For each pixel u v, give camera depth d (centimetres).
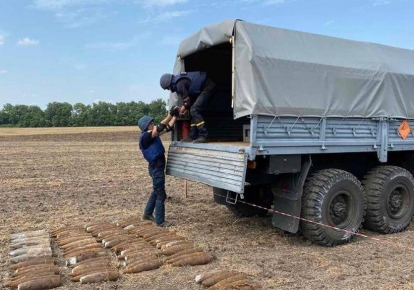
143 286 475
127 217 814
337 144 634
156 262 532
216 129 830
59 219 795
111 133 4934
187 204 946
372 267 534
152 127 743
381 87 681
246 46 574
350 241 654
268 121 574
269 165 584
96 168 1680
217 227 744
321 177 631
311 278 495
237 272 496
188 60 783
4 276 507
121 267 536
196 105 731
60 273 517
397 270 521
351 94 647
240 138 859
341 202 647
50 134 4753
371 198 689
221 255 585
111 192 1105
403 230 727
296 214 623
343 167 710
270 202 786
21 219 792
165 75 735
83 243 608
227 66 827
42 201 973
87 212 859
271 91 573
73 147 2989
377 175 697
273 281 485
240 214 816
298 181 622
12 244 617
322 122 621
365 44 691
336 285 473
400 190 720
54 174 1485
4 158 2106
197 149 677
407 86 719
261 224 768
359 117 659
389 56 712
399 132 715
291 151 589
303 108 599
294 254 590
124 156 2266
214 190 813
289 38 614
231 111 845
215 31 641
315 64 612
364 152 681
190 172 679
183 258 541
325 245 628
